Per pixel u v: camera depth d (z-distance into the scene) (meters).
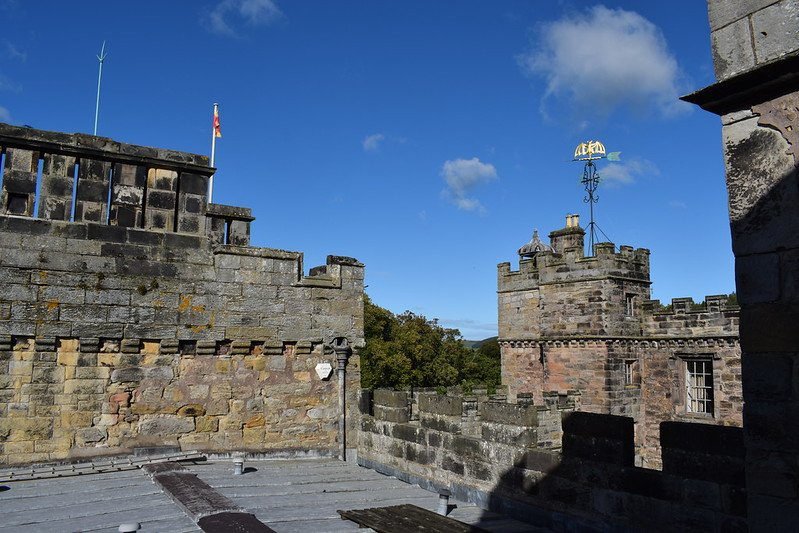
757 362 5.15
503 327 39.84
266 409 13.09
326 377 13.75
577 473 8.34
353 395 13.99
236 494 9.61
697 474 6.94
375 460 12.92
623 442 7.79
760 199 5.21
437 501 10.06
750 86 5.25
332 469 12.41
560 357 35.56
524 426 9.34
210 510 7.83
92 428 11.39
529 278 38.34
